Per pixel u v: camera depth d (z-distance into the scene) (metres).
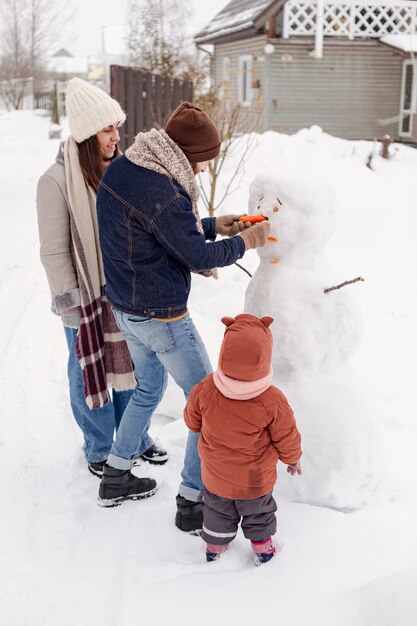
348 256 7.98
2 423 3.83
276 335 2.83
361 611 2.18
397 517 2.82
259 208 2.85
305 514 2.81
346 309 2.82
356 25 17.45
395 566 2.48
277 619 2.22
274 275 2.88
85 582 2.54
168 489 3.18
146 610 2.29
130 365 3.19
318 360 2.87
